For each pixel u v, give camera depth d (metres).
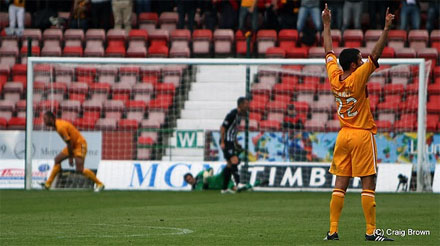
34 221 43.47
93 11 100.06
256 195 68.12
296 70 85.69
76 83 89.94
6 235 35.97
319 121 83.81
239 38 95.12
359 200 61.41
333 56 34.28
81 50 95.81
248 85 76.69
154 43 97.88
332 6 96.12
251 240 34.00
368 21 101.75
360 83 32.72
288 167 75.25
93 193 70.31
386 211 51.03
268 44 95.19
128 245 32.12
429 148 75.69
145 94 88.94
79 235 36.00
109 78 91.50
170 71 89.94
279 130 83.69
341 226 40.72
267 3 98.25
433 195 68.38
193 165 76.25
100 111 87.38
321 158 77.88
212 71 89.00
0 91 93.06
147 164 76.69
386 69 81.25
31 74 75.44
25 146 75.06
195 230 38.47
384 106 84.44
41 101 88.19
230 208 53.56
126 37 97.69
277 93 86.88
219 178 75.06
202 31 96.44
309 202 59.50
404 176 73.75
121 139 79.12
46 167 77.50
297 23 94.44
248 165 75.69
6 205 55.97
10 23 98.88
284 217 46.34
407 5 94.31
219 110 87.06
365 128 33.12
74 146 72.25
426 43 94.75
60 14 105.00
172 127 86.94
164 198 64.00
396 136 76.94
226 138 70.38
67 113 87.31
